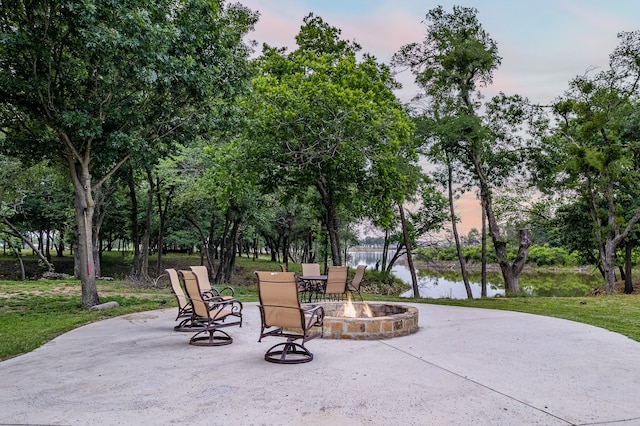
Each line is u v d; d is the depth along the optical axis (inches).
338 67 591.2
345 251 1259.8
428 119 759.7
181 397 140.0
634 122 754.8
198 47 411.2
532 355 204.7
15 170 741.3
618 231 706.2
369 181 660.1
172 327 291.7
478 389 149.6
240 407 130.0
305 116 544.7
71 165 391.5
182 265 1248.8
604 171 682.2
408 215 1026.1
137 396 141.5
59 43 354.3
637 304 458.3
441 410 127.9
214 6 415.5
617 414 125.8
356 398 138.7
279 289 195.6
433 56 773.3
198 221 1023.6
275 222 1101.7
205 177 672.4
